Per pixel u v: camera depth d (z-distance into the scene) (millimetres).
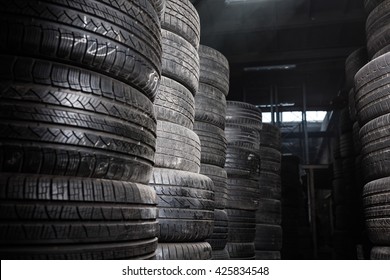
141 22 2312
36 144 1840
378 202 3707
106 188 1999
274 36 12672
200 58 4793
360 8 11539
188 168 3625
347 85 6180
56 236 1793
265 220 7168
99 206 1950
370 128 3859
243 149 6098
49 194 1815
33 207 1773
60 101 1911
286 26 11953
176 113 3539
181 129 3549
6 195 1747
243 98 15078
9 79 1861
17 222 1748
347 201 8062
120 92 2137
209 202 3721
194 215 3447
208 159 4648
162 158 3393
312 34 12719
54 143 1870
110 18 2100
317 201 16516
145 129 2355
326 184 12844
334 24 11922
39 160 1832
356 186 7383
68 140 1895
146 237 2305
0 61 1862
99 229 1920
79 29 1983
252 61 13547
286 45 13250
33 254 1746
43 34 1903
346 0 11344
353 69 5891
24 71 1871
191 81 3781
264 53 13422
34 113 1854
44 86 1904
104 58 2055
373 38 4281
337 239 8609
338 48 13008
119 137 2098
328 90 15797
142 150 2295
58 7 1956
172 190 3334
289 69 13914
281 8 11844
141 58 2271
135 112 2236
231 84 15406
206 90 4742
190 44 3854
